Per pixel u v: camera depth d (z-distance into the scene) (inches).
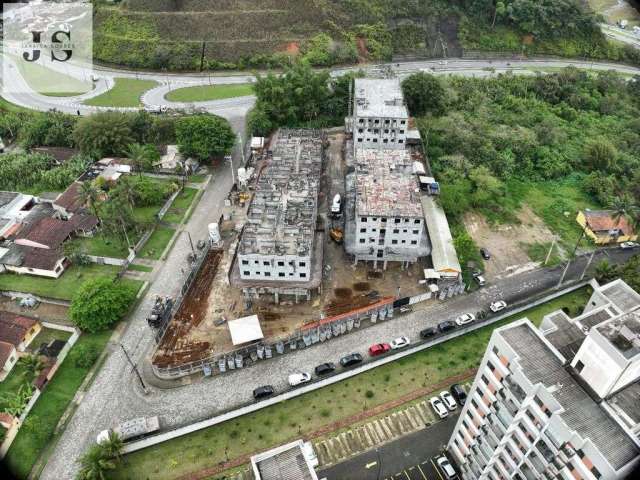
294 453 2222.0
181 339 3750.0
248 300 4055.1
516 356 2258.9
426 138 6087.6
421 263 4471.0
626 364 1969.7
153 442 3120.1
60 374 3508.9
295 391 3393.2
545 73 7711.6
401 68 7815.0
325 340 3779.5
